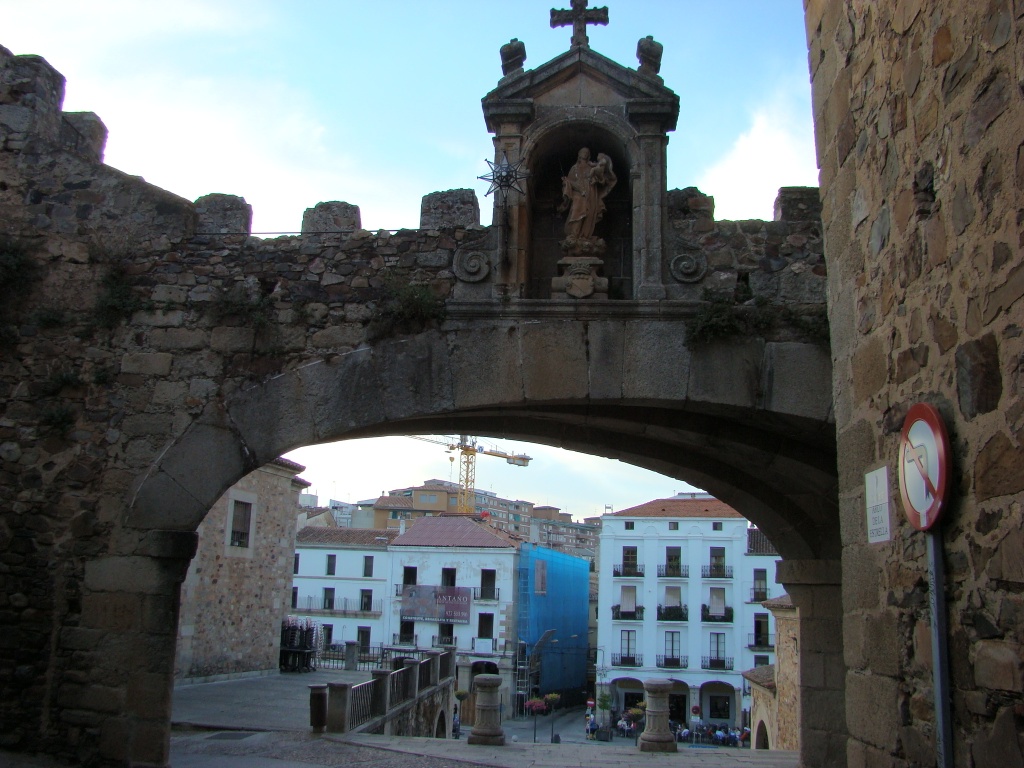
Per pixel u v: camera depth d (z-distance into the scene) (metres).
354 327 8.73
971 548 3.66
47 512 8.46
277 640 23.56
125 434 8.59
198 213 9.16
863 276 5.10
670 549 43.25
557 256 9.50
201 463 8.50
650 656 42.16
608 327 8.52
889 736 4.52
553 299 8.59
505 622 42.44
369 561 45.75
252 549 22.16
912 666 4.29
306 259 8.96
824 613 10.84
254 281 8.93
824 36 5.86
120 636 8.14
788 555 11.41
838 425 5.51
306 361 8.68
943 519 3.90
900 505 4.48
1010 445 3.38
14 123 9.37
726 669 41.31
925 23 4.23
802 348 8.35
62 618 8.23
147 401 8.66
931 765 4.03
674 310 8.46
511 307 8.59
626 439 11.34
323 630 45.03
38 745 8.01
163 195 9.15
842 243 5.48
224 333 8.77
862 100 5.14
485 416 10.88
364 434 9.99
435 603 43.38
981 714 3.55
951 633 3.82
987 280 3.60
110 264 8.96
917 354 4.32
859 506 5.10
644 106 8.96
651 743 13.49
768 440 9.73
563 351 8.49
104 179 9.22
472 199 9.00
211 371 8.70
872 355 4.94
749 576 42.16
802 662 10.89
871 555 4.87
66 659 8.14
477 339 8.59
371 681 15.38
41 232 9.10
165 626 8.17
